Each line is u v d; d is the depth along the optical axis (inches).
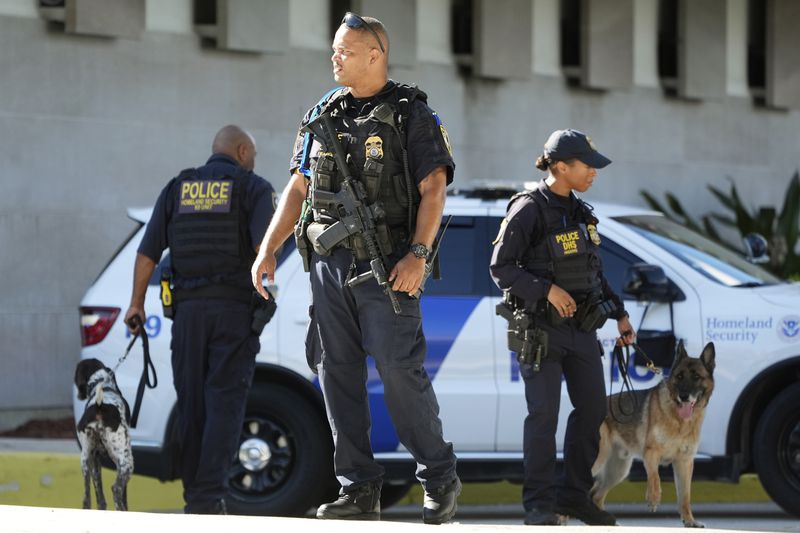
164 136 1152.2
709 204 1482.5
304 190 510.6
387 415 760.3
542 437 652.1
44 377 1101.1
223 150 687.7
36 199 1093.8
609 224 799.1
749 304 766.5
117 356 775.1
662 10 1449.3
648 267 741.3
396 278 474.6
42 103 1094.4
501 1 1299.2
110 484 877.8
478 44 1295.5
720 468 767.1
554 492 656.4
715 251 826.8
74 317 1114.1
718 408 765.3
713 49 1451.8
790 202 1395.2
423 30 1284.4
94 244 1120.8
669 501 924.0
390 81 493.4
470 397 759.1
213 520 440.8
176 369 675.4
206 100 1173.1
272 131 1207.6
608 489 754.8
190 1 1170.0
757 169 1529.3
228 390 665.6
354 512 502.3
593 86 1366.9
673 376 717.3
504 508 911.0
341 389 502.0
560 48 1376.7
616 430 741.9
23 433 1059.9
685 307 766.5
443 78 1291.8
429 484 496.7
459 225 789.2
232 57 1186.0
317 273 493.7
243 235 668.1
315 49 1232.8
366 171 481.4
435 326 765.3
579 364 658.2
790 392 757.9
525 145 1347.2
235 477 765.9
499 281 652.7
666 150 1446.9
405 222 487.8
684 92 1437.0
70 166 1107.9
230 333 665.6
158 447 764.0
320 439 763.4
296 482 761.6
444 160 482.9
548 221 655.1
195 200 671.1
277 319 770.2
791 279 1366.9
